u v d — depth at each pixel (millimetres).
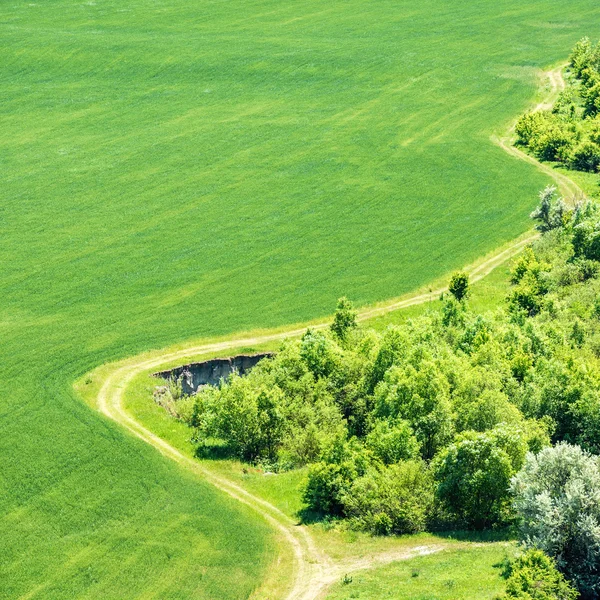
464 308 107500
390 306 116500
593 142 154750
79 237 135000
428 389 79875
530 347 92688
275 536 71938
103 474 80312
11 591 67062
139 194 148875
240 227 138500
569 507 58125
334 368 94125
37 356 102250
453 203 144750
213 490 78312
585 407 81000
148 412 91812
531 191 147125
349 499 73062
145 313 114000
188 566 68688
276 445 86188
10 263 127000
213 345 106625
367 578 62906
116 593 66438
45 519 74875
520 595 53156
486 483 67688
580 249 116562
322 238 135000
